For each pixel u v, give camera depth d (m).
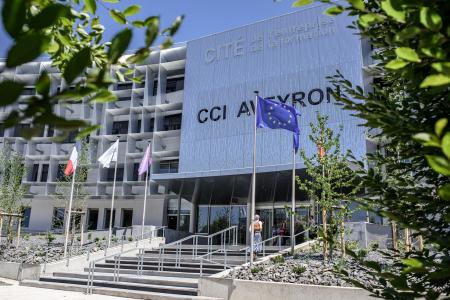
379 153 3.12
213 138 33.06
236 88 33.12
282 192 26.20
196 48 36.56
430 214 2.56
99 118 40.09
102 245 23.80
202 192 30.14
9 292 14.50
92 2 2.27
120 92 40.31
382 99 2.95
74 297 13.50
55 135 1.11
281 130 29.81
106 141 39.53
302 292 10.78
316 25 30.61
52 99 1.04
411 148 2.59
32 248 23.30
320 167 15.48
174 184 31.20
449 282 2.29
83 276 16.62
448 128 1.98
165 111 38.56
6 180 29.06
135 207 37.59
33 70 28.33
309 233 20.78
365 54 28.25
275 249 19.86
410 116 2.53
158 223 35.88
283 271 12.95
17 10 0.98
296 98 29.75
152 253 21.70
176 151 35.53
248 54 33.44
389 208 2.70
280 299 11.09
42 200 40.50
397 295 2.23
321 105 28.39
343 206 14.23
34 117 1.01
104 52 3.08
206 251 21.64
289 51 31.31
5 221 30.20
